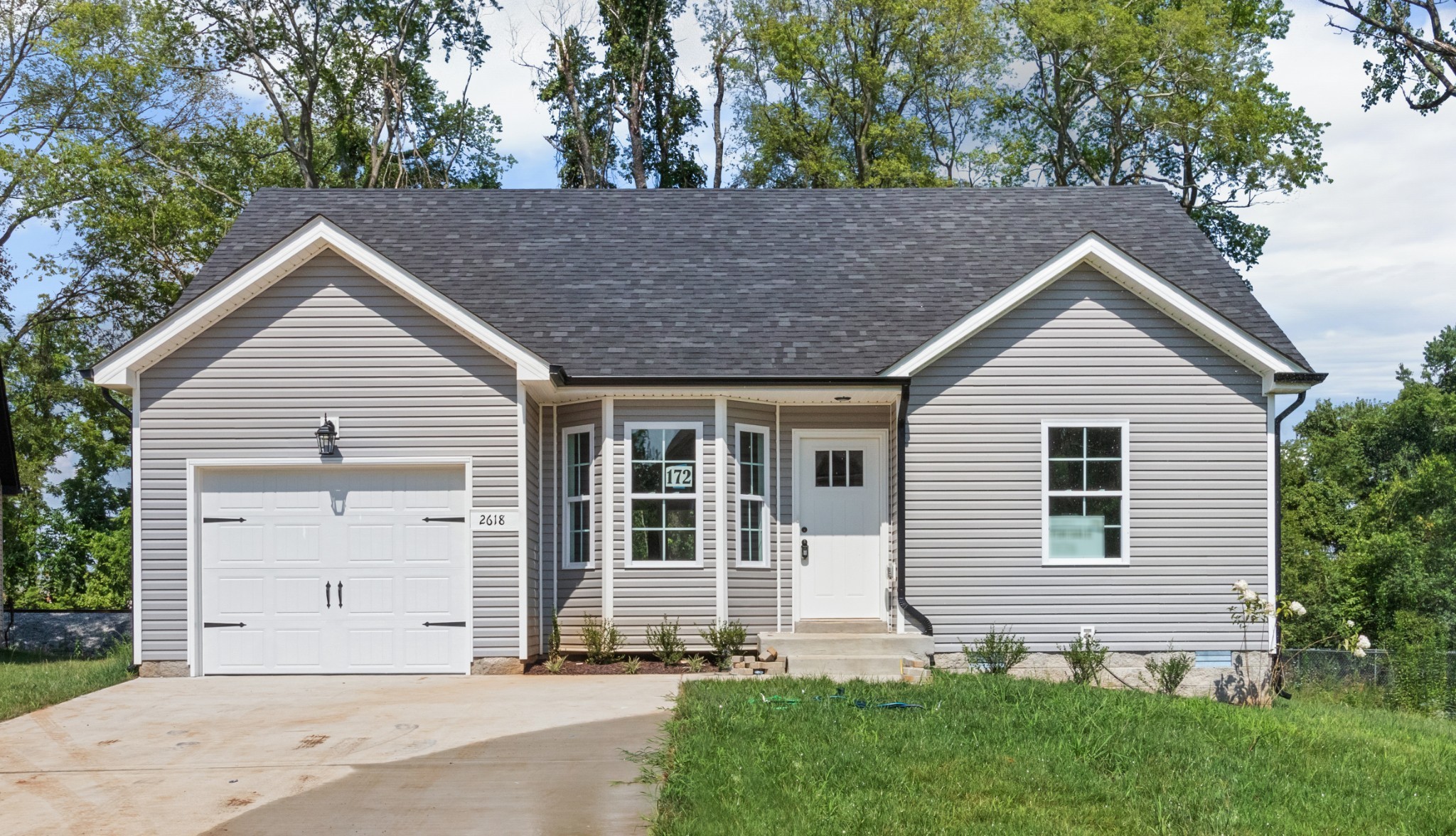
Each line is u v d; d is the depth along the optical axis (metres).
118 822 8.68
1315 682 18.92
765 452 17.05
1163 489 16.59
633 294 17.95
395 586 15.49
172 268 32.09
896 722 11.17
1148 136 35.19
